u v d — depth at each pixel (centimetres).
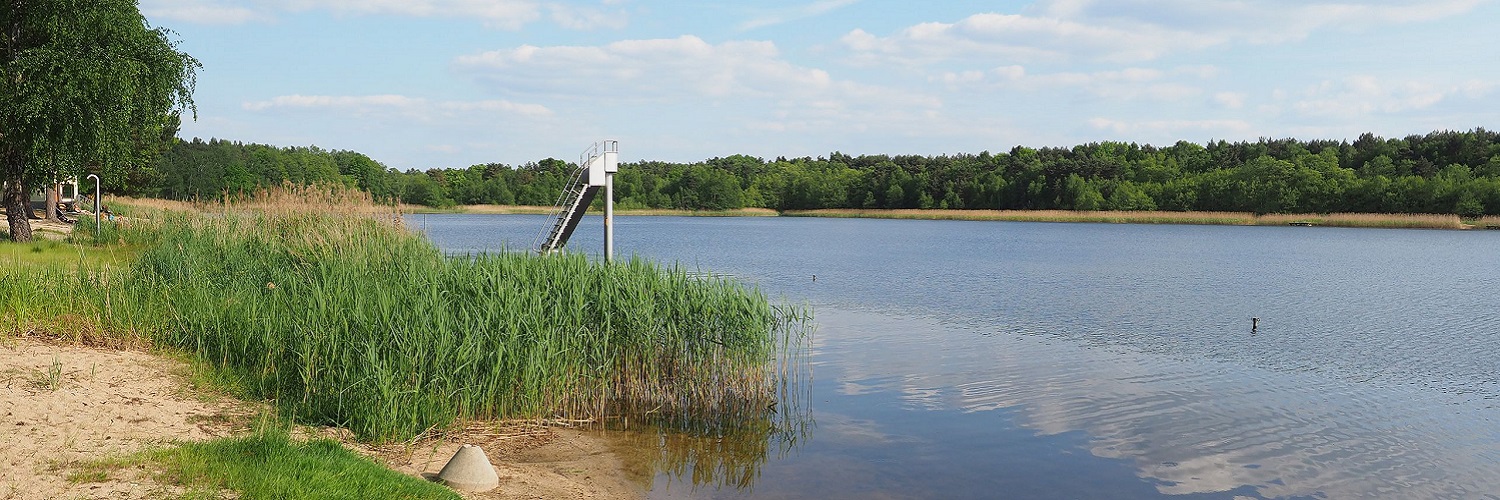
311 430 908
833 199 15362
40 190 2934
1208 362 1633
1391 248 5494
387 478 721
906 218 13762
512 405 1085
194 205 2703
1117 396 1338
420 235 1914
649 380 1171
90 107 2633
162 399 922
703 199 15550
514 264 1362
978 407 1262
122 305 1217
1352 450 1077
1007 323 2133
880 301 2608
